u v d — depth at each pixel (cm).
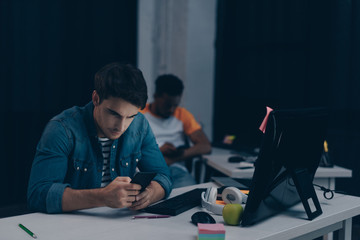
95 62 346
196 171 269
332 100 306
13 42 313
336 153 300
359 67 290
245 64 374
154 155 155
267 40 353
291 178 120
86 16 340
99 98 121
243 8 371
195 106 388
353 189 288
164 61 372
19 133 322
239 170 205
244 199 126
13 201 322
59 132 130
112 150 145
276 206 118
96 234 102
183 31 375
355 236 255
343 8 298
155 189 134
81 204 117
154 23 371
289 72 339
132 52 363
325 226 123
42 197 120
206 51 390
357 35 290
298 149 117
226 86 391
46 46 326
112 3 350
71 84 338
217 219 118
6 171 318
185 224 112
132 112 120
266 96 356
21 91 319
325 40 311
